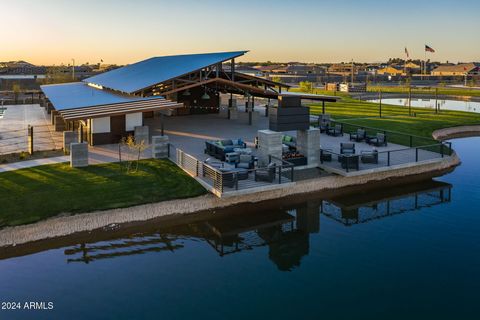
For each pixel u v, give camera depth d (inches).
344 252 614.9
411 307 456.1
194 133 1298.0
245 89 1560.0
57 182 771.4
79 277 527.5
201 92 1807.3
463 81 6289.4
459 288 499.2
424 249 621.9
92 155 964.6
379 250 619.5
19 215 649.6
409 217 768.3
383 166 921.5
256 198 807.1
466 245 634.2
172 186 783.1
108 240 648.4
